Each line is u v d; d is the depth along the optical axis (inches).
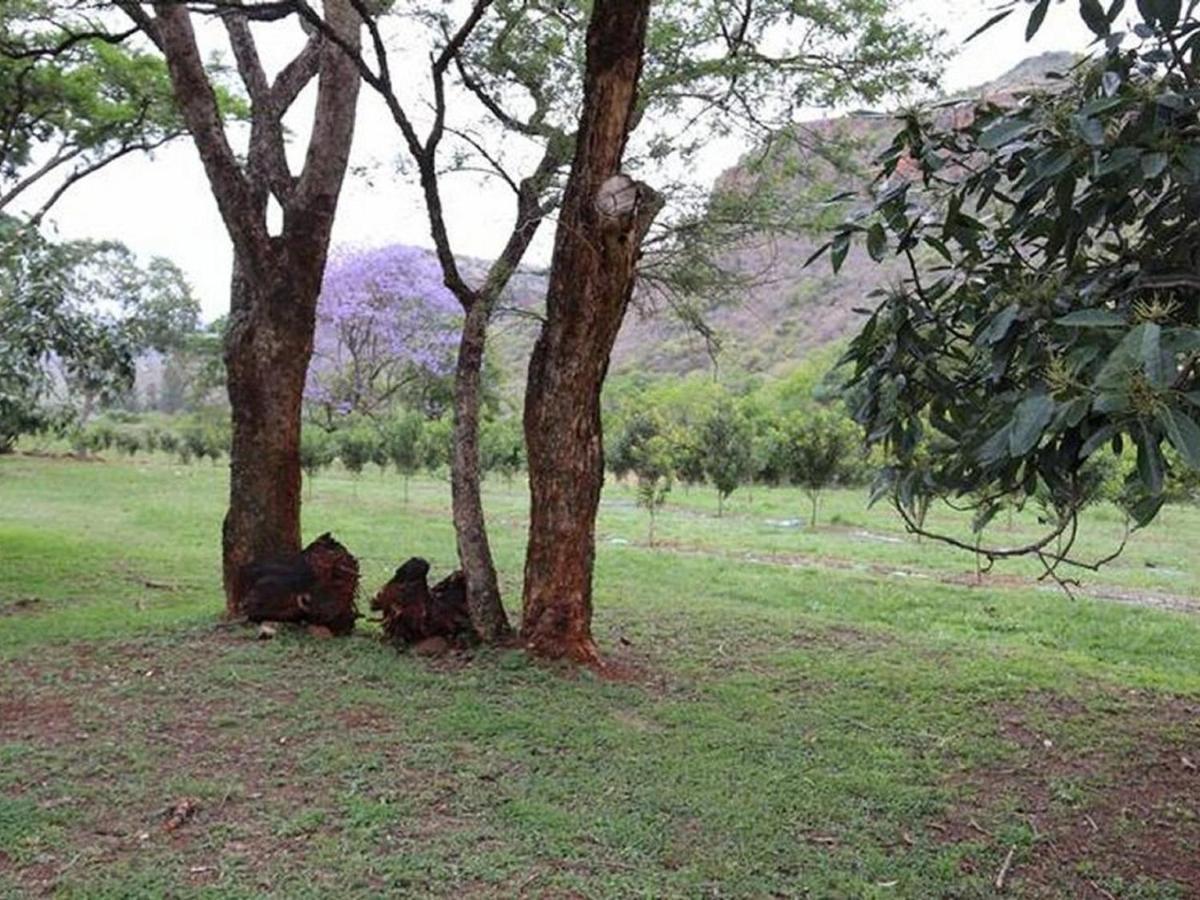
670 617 280.5
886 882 118.5
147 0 185.3
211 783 139.6
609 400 764.6
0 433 374.9
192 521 500.4
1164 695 211.3
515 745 158.4
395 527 517.3
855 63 227.3
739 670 218.4
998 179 94.0
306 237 238.1
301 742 157.4
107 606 274.4
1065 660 243.1
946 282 102.3
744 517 648.4
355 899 108.9
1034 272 94.3
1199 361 68.9
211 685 186.7
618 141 190.7
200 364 1224.2
